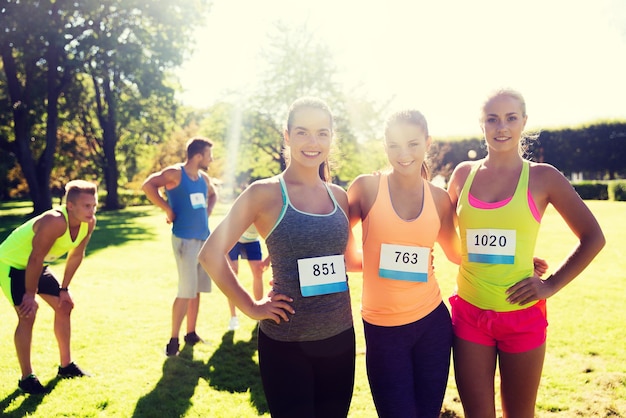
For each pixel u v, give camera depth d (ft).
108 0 59.11
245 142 92.53
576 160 89.76
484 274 7.63
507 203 7.52
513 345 7.50
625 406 10.57
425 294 7.77
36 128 74.43
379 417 7.61
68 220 11.68
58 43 56.90
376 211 7.84
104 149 92.27
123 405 11.13
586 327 15.57
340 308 6.94
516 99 7.68
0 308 19.03
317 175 7.36
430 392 7.46
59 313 12.50
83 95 79.56
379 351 7.66
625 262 25.72
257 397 11.62
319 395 6.98
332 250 6.91
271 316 6.52
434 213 7.88
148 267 28.09
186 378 12.64
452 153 95.55
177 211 14.35
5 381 12.33
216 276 6.56
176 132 116.78
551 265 25.81
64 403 11.18
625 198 73.61
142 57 61.93
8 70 62.95
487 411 7.69
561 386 11.59
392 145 7.80
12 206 104.17
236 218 6.75
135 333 16.15
